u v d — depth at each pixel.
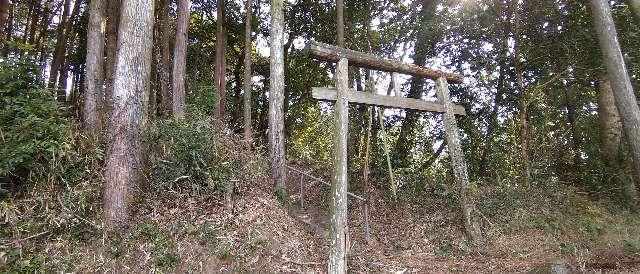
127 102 6.48
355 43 13.38
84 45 14.77
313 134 18.56
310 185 11.42
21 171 5.94
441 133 12.97
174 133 6.76
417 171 11.78
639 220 9.13
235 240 6.13
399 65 7.14
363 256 6.91
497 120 12.56
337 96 6.05
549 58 10.84
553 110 12.70
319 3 15.72
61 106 6.61
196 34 17.81
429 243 7.70
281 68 9.67
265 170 8.57
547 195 9.73
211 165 6.91
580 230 8.29
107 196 6.12
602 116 11.17
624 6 9.62
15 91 6.23
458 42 12.20
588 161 11.58
